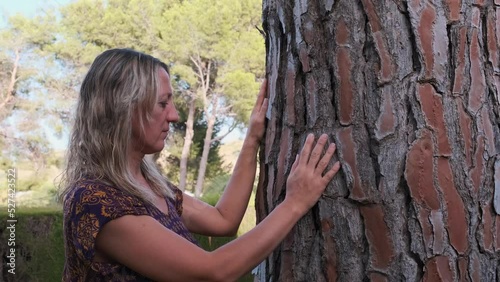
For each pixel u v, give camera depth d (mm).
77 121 1527
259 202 1703
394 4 1453
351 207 1477
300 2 1552
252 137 1780
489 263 1451
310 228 1534
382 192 1443
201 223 1830
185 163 21297
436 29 1440
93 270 1400
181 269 1367
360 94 1470
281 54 1632
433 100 1433
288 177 1502
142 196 1460
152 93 1499
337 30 1492
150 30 19703
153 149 1548
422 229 1423
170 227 1528
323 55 1520
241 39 19781
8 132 18703
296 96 1565
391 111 1443
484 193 1450
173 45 19609
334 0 1499
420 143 1426
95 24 19531
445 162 1431
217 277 1378
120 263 1405
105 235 1382
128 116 1468
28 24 19172
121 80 1477
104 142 1464
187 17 19438
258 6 19922
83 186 1419
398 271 1437
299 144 1558
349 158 1471
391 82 1446
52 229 5629
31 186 17641
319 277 1513
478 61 1462
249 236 1412
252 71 20281
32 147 18797
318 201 1506
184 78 20016
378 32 1457
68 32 19516
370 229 1456
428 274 1422
